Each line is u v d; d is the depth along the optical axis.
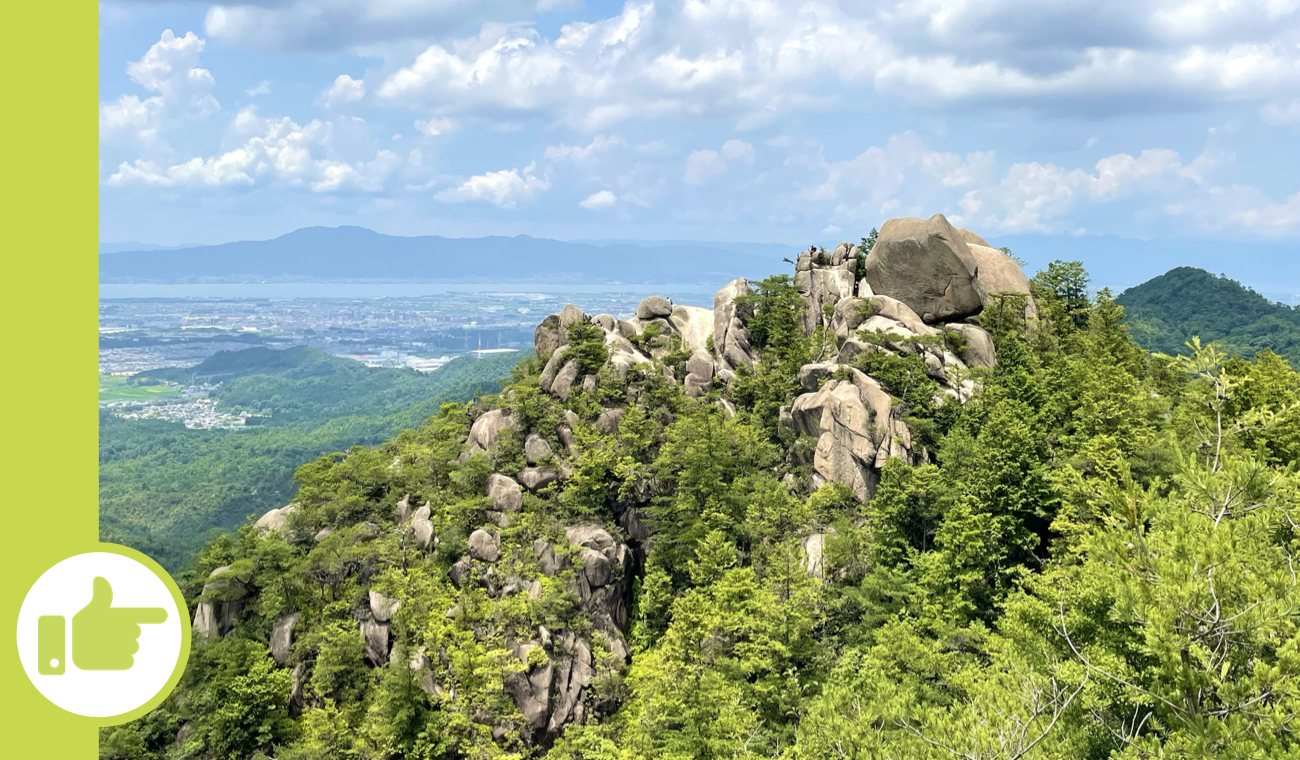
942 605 59.56
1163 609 28.19
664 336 114.00
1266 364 85.44
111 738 67.81
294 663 77.75
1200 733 26.47
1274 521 33.81
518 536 82.12
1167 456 61.91
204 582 86.31
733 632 61.94
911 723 39.78
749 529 77.38
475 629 74.88
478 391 115.81
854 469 80.44
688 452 83.44
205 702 71.94
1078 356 98.31
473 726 68.69
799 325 112.12
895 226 110.81
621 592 82.00
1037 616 36.38
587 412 93.44
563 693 72.56
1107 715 32.06
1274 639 29.08
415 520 86.56
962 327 100.44
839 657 59.88
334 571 83.50
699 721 57.59
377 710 69.44
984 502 65.12
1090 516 57.88
